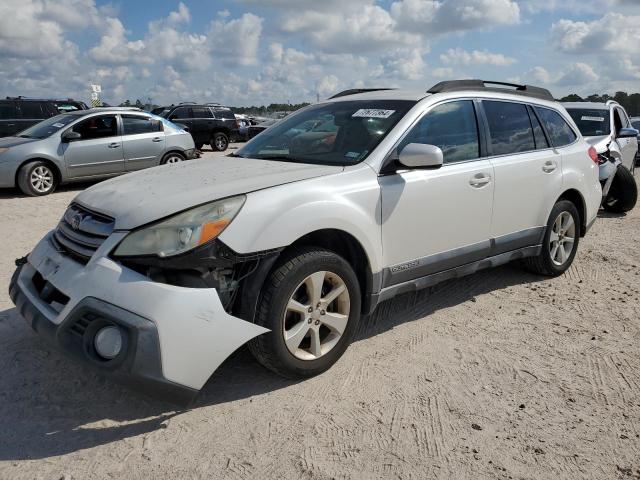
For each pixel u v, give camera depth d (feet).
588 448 8.98
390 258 11.99
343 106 14.05
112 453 8.73
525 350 12.42
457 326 13.71
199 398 10.34
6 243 21.54
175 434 9.23
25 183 32.94
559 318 14.29
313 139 13.28
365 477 8.24
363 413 9.87
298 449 8.86
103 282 9.00
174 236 9.09
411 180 12.17
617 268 18.74
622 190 27.94
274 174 11.06
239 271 9.70
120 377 8.64
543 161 15.79
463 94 14.12
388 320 14.06
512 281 17.16
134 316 8.61
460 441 9.11
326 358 10.99
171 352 8.68
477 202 13.70
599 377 11.25
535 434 9.33
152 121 38.32
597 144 27.71
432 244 12.86
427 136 12.89
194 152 40.86
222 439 9.12
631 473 8.39
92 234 9.82
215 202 9.59
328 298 10.84
